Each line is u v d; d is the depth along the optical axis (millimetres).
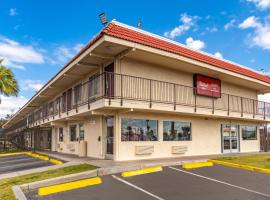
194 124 18625
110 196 8016
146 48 13531
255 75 22188
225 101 20891
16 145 39000
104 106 12867
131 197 7926
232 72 18906
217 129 20547
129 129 14820
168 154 16531
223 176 11258
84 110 15234
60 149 23547
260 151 24188
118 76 14211
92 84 16344
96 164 12664
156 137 16062
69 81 19859
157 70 16156
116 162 13438
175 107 15664
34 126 28469
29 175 10992
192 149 18156
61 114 19422
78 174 10336
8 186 9047
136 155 14898
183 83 17625
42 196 8047
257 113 22562
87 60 14898
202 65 16531
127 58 14781
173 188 9039
